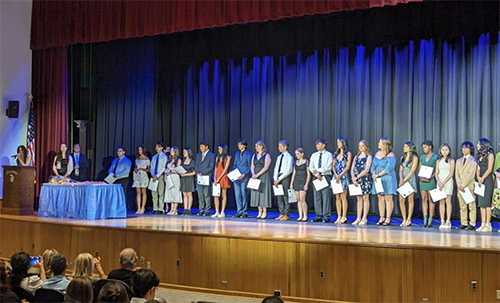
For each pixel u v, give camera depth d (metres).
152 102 10.63
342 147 7.82
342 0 7.34
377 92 8.97
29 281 4.16
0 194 9.67
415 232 6.54
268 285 5.86
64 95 10.15
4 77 9.77
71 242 7.16
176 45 10.52
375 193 7.53
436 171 7.20
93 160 10.88
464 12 8.41
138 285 3.55
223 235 6.10
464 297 5.19
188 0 8.44
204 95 10.31
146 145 10.66
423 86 8.66
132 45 10.75
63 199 8.08
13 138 9.92
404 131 8.79
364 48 9.08
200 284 6.19
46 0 9.86
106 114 10.88
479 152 6.91
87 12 9.34
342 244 5.59
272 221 7.93
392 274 5.42
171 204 9.16
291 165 8.22
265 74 9.82
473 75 8.35
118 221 7.63
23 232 7.69
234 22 8.09
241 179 8.66
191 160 9.05
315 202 8.01
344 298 5.57
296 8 7.67
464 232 6.59
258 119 9.91
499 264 5.09
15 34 9.91
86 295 3.13
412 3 8.75
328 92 9.35
